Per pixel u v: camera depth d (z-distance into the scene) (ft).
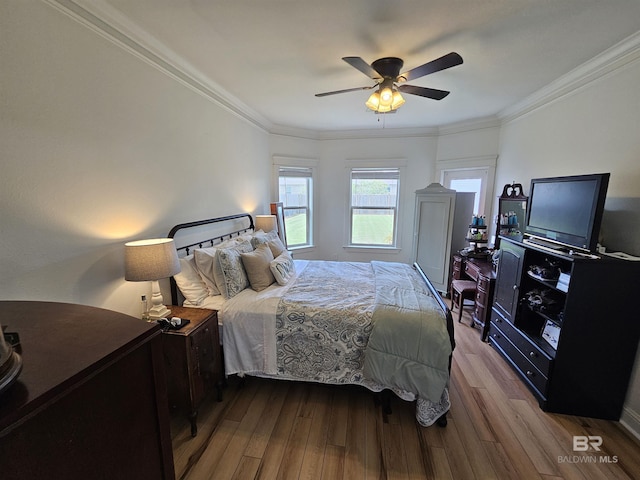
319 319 6.63
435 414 6.07
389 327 6.20
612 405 6.35
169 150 7.36
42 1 4.35
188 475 5.13
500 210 11.47
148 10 5.35
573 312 6.25
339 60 7.38
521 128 11.03
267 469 5.24
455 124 14.02
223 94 9.64
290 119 13.38
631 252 6.51
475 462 5.39
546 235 7.78
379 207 16.48
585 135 7.87
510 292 8.55
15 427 1.62
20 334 2.40
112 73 5.62
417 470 5.23
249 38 6.34
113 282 5.86
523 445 5.77
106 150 5.58
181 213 7.94
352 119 13.35
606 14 5.44
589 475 5.15
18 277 4.25
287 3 5.14
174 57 7.13
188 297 7.19
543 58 7.22
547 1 5.08
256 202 13.05
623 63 6.68
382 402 6.77
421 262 14.69
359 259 17.07
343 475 5.14
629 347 6.07
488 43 6.52
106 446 2.19
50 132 4.57
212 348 6.53
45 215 4.56
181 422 6.36
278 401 7.00
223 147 10.05
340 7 5.24
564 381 6.48
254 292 7.77
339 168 16.26
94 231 5.41
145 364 2.51
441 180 14.98
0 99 3.92
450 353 5.97
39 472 1.77
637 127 6.37
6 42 3.96
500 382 7.70
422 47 6.70
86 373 1.97
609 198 7.04
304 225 16.90
